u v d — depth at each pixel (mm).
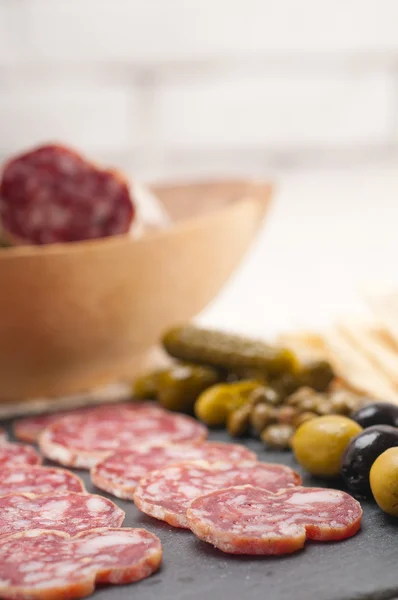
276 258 1016
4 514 406
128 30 1121
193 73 1157
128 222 577
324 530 392
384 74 1206
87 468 467
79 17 1103
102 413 523
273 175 1214
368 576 373
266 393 504
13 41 1088
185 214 668
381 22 1188
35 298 521
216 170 1195
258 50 1168
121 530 390
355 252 1032
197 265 565
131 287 543
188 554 388
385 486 406
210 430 510
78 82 1119
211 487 426
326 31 1180
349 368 546
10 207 567
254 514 399
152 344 582
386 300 580
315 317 771
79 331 540
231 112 1181
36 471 450
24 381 548
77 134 1136
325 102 1203
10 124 1110
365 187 1225
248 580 372
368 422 451
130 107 1147
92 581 363
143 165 1170
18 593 355
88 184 572
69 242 571
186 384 526
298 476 435
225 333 542
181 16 1137
